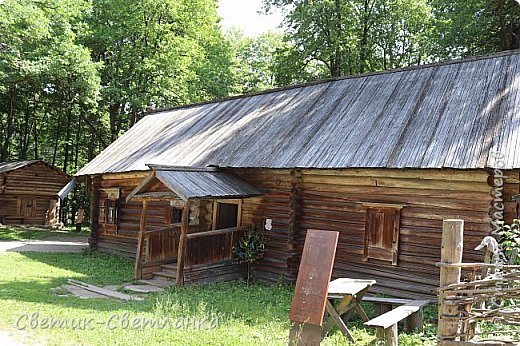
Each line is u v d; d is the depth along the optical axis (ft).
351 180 37.32
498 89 35.14
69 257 54.03
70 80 85.20
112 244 58.90
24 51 81.61
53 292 34.47
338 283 25.40
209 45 108.27
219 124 52.95
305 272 19.98
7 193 90.99
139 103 88.99
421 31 89.66
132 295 35.06
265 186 42.83
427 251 33.01
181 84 94.99
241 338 22.93
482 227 30.78
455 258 16.19
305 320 19.24
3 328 23.62
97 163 61.11
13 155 117.80
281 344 21.90
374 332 24.99
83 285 37.65
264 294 34.96
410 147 33.68
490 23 69.77
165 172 38.88
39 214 95.45
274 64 101.24
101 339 22.09
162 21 95.30
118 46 94.12
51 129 117.80
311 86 50.88
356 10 90.43
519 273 16.20
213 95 106.42
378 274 35.22
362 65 92.48
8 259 49.34
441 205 32.68
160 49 92.22
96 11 95.20
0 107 106.93
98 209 61.82
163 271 42.88
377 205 35.37
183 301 31.50
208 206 47.37
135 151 57.47
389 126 37.17
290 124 44.78
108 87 89.81
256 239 41.09
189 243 38.24
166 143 54.90
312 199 39.63
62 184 98.27
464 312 16.19
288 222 40.78
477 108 34.35
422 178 33.47
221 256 40.57
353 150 36.27
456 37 70.85
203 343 21.81
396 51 96.89
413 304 25.32
